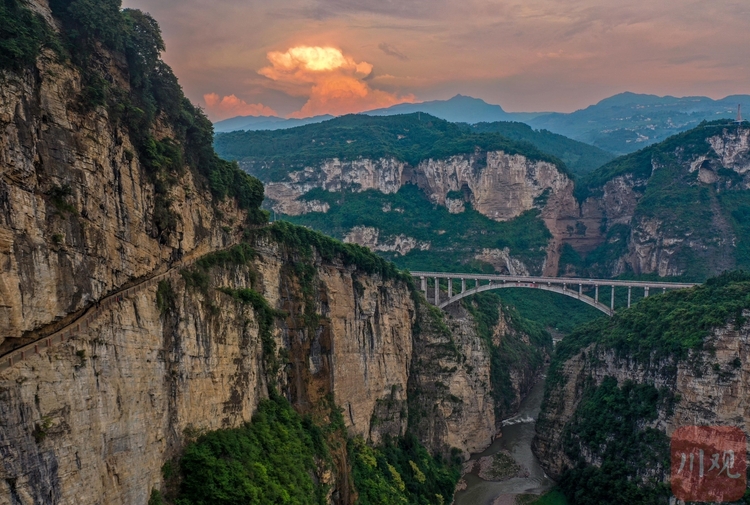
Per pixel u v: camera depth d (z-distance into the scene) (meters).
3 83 41.03
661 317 123.25
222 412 67.56
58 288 43.34
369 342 116.75
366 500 93.00
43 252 42.09
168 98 67.69
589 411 127.62
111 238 51.31
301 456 77.00
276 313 87.69
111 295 50.81
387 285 127.25
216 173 78.06
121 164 53.97
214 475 59.41
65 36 52.44
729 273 129.38
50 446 39.22
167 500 54.50
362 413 110.25
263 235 90.69
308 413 90.94
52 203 44.19
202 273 68.38
